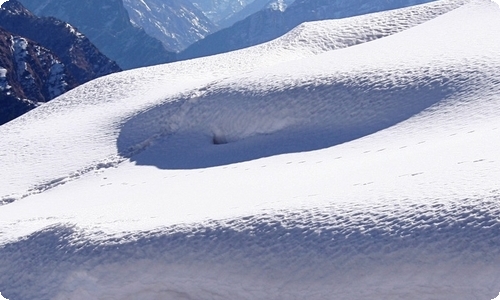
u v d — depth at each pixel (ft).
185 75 117.19
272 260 43.09
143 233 48.67
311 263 41.78
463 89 73.61
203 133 88.48
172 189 67.92
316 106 81.41
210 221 47.70
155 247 47.06
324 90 82.84
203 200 57.41
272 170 67.82
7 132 110.11
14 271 51.88
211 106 89.81
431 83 77.00
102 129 98.22
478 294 37.11
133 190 72.13
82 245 50.01
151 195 66.85
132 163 86.33
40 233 53.62
